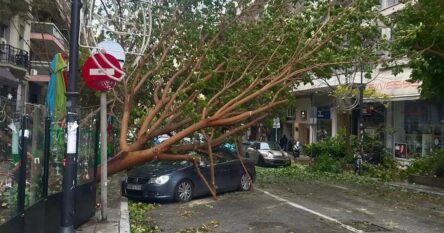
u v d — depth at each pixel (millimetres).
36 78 36375
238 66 13141
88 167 9672
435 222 10531
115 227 8984
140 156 12109
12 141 5652
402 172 19547
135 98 14445
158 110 12820
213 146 14203
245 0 13469
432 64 15258
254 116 15328
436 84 15727
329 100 35344
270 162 26422
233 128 15086
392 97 26141
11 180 5648
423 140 25766
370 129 30188
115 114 15586
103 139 9484
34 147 6609
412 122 26812
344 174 21000
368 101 26766
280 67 12766
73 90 7336
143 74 13656
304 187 16578
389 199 14094
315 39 12594
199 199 13570
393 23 13312
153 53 13562
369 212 11625
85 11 10273
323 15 12680
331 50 12750
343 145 24812
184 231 9297
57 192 7879
